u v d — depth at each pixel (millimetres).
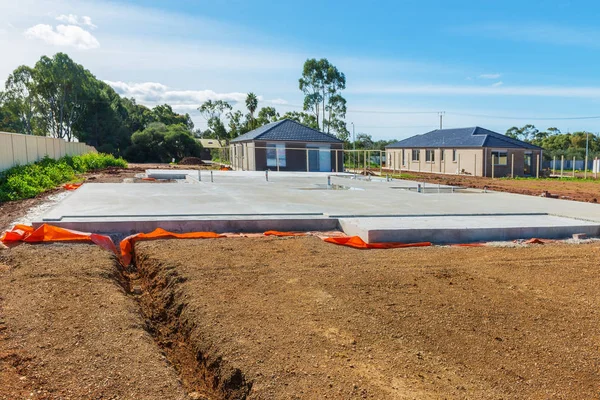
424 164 37656
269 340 3398
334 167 30297
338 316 3896
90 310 3939
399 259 6000
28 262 5359
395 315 3938
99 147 54188
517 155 32125
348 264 5656
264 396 2672
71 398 2607
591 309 4180
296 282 4848
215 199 10766
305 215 8492
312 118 52500
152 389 2742
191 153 55312
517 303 4312
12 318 3705
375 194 12875
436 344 3393
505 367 3066
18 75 53875
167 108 83000
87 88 54906
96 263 5395
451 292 4605
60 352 3148
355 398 2662
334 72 50406
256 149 28172
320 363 3062
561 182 24969
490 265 5773
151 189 13195
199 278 4934
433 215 8961
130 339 3408
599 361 3172
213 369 3189
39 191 13883
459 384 2840
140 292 5285
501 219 8727
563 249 6828
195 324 3812
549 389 2805
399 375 2938
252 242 6746
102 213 8125
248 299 4301
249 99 54188
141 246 6449
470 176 31312
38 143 20219
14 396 2588
